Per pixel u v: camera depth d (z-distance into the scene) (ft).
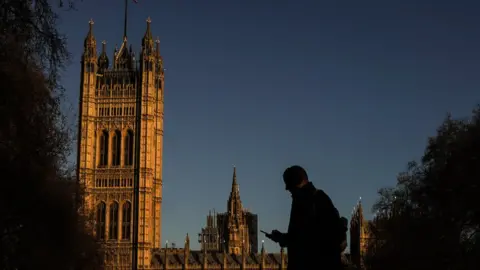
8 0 108.78
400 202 247.29
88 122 655.35
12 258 144.97
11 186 127.75
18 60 114.73
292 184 42.68
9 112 116.06
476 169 197.67
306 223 41.01
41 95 121.08
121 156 650.84
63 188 163.84
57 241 152.46
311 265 40.34
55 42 114.93
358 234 572.10
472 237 207.72
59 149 164.86
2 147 122.83
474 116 214.69
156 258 652.07
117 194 645.10
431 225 210.18
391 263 229.04
